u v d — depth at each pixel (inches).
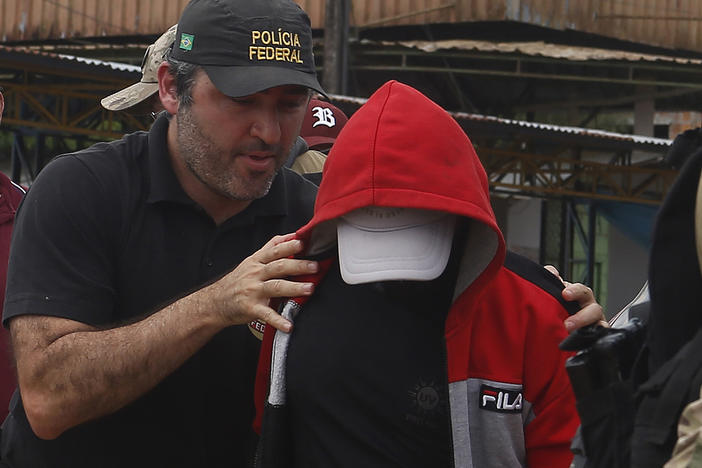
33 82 597.9
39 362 75.7
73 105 645.9
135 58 664.4
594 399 56.1
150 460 83.5
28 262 77.5
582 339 58.4
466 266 66.3
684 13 676.7
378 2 631.8
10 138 754.8
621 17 654.5
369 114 65.1
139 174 82.7
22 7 714.2
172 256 82.4
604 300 699.4
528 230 695.7
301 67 77.5
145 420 82.7
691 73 604.1
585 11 644.1
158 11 683.4
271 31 76.7
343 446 68.0
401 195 62.3
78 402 75.5
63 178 79.7
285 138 78.2
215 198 82.7
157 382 75.6
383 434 68.0
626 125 670.5
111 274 81.0
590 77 605.3
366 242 63.8
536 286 70.2
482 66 631.8
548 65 636.7
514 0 610.2
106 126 637.9
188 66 77.0
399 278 62.7
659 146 540.1
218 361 83.5
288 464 72.5
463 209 62.3
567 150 657.6
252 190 78.7
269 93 76.0
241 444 86.4
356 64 621.6
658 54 687.7
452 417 65.9
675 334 53.0
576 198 662.5
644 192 653.9
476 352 67.6
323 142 118.4
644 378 55.6
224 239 84.3
